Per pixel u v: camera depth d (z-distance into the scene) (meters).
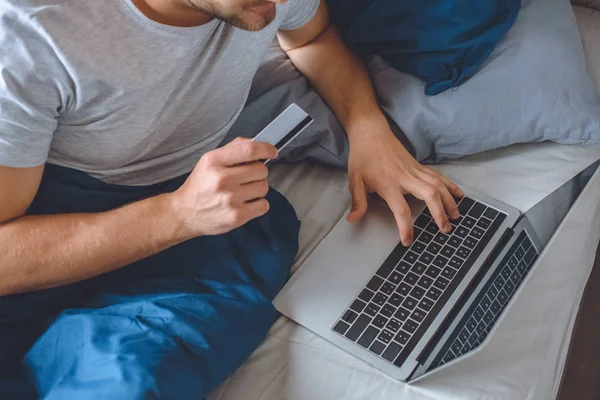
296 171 1.32
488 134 1.26
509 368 1.02
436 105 1.27
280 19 1.16
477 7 1.28
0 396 0.97
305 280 1.12
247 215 0.96
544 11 1.36
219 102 1.16
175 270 1.08
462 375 1.01
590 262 1.26
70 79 0.94
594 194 1.26
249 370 1.03
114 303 1.04
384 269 1.12
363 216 1.20
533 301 1.11
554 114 1.26
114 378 0.89
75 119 1.01
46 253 0.98
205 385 0.96
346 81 1.34
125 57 0.96
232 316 1.01
